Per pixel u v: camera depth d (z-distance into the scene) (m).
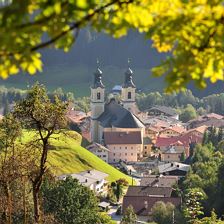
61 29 16.78
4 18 15.39
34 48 16.80
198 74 19.39
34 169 58.88
